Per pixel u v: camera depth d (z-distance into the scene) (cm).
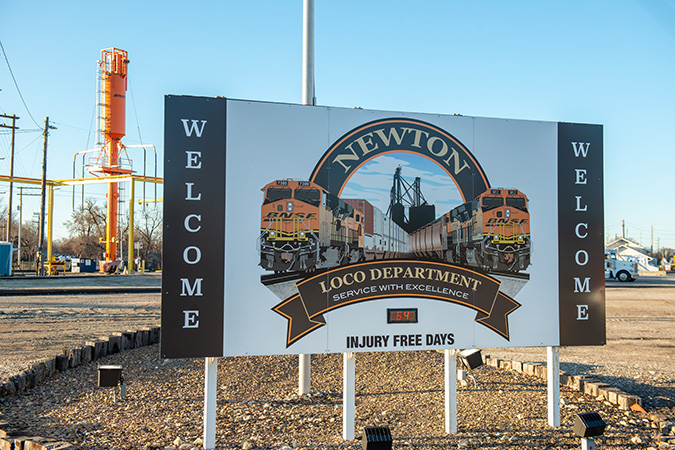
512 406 631
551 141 593
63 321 1338
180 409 607
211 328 508
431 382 749
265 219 523
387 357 901
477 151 576
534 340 574
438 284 557
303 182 534
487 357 879
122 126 4253
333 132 545
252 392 684
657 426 564
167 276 501
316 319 529
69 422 548
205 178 513
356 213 544
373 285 543
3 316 1430
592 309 589
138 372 777
